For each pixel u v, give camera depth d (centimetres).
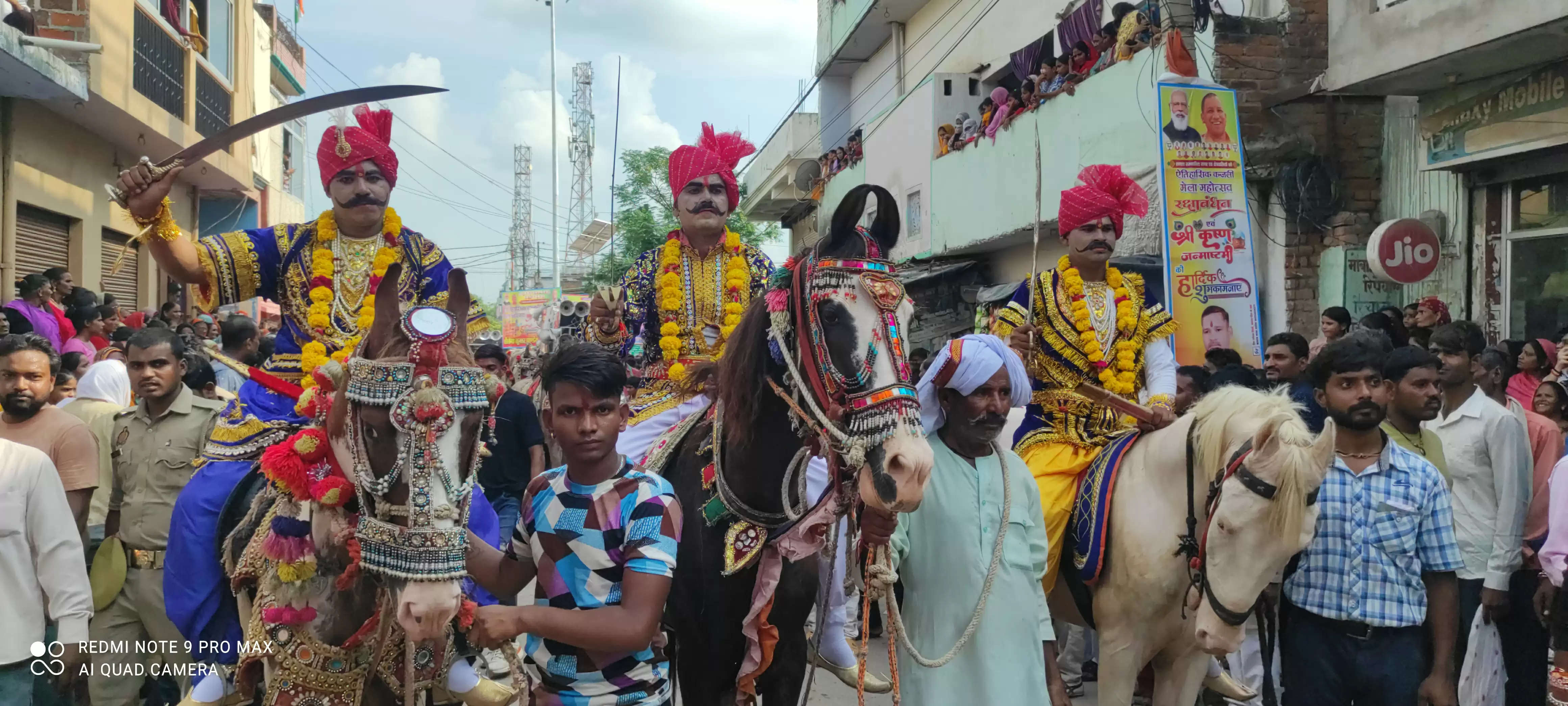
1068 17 1434
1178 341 927
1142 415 420
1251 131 973
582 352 306
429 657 308
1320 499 389
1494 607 477
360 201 378
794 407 318
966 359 368
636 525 301
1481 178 876
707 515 349
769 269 480
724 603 351
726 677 360
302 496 283
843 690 604
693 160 468
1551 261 821
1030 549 381
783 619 353
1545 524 513
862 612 335
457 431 262
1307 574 393
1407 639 382
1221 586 352
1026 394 380
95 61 1099
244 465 354
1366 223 970
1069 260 489
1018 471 389
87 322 970
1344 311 782
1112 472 417
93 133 1291
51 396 656
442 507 253
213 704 331
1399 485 389
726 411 348
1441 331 516
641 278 479
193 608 339
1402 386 447
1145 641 404
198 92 1478
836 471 309
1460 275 895
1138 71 1036
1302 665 395
